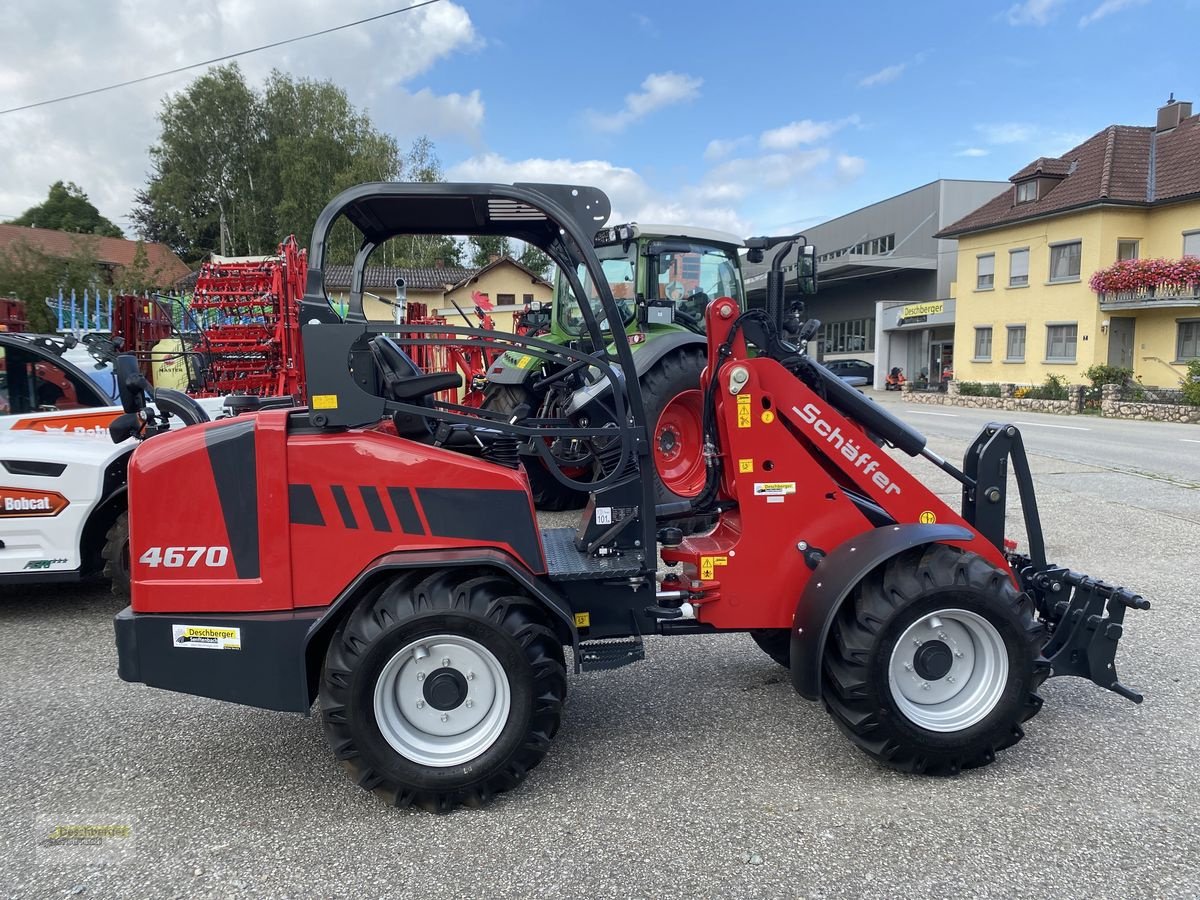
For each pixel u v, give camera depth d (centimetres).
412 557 276
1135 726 334
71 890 236
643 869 242
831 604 290
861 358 3966
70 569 481
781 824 265
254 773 307
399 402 287
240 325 890
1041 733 329
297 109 4141
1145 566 576
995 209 2858
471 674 279
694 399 683
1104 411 2053
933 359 3400
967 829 260
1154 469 1010
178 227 4359
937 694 298
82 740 335
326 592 277
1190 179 2330
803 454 320
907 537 295
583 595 309
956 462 1044
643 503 311
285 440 273
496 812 275
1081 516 739
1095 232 2414
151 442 279
